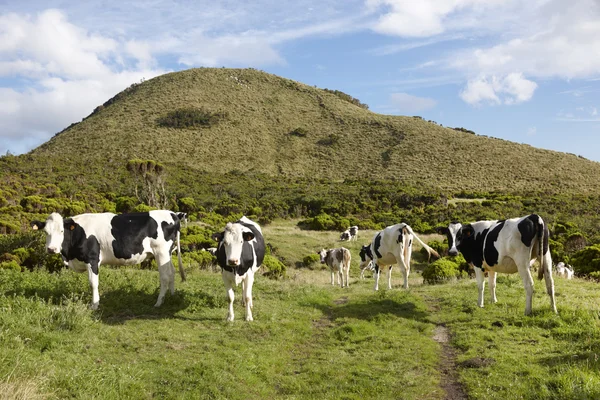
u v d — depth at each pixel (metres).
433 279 17.28
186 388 6.29
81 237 9.71
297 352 8.26
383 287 16.50
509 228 9.73
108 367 6.50
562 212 48.12
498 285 12.80
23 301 8.78
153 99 105.62
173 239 10.75
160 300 10.33
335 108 109.38
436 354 7.93
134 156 75.62
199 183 62.28
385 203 52.81
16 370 5.60
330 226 41.00
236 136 89.25
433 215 44.41
